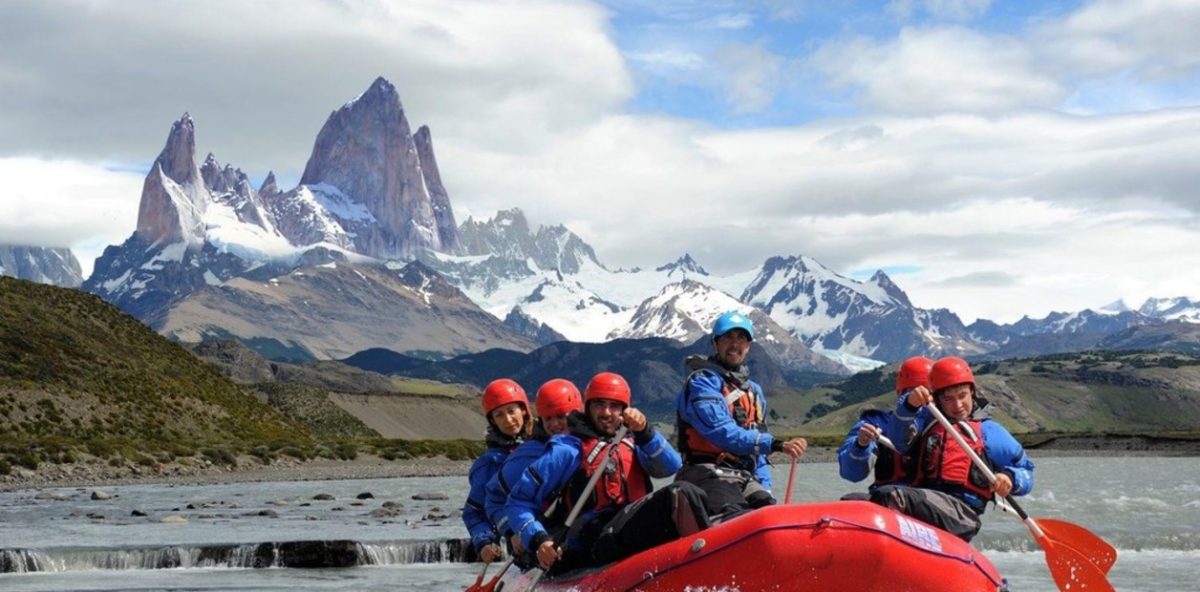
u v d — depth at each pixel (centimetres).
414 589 2559
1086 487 6325
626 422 1302
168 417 12388
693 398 1313
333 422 19650
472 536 1480
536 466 1311
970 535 1288
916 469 1327
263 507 5244
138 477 8888
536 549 1291
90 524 4262
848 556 1164
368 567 3055
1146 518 3916
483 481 1469
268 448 11394
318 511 4934
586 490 1280
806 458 15350
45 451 8981
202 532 3875
